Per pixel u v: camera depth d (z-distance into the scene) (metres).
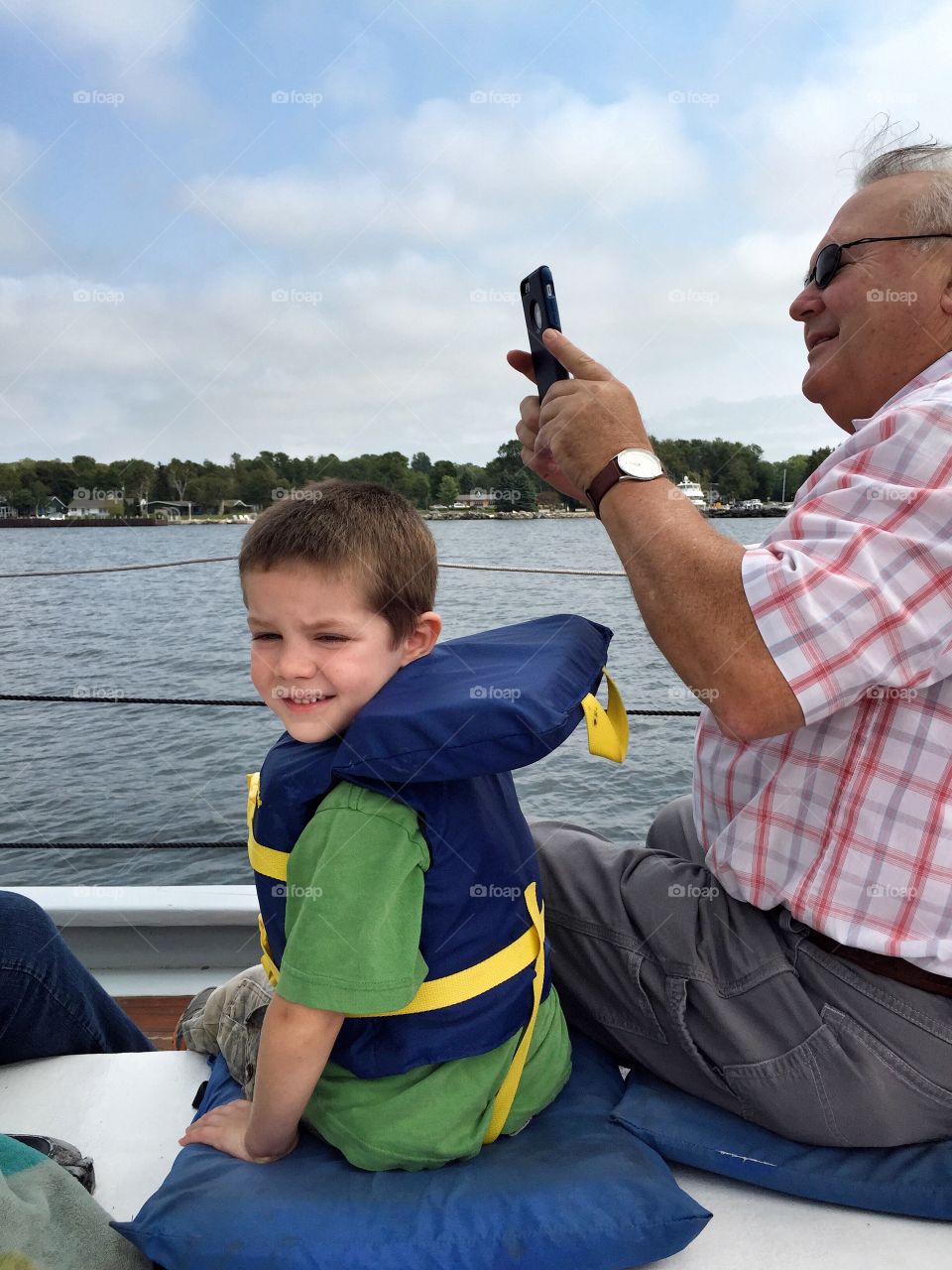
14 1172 0.84
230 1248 0.81
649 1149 0.97
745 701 0.86
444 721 0.81
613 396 0.98
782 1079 0.95
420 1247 0.80
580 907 1.11
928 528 0.84
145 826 8.34
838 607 0.84
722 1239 0.91
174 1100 1.16
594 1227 0.83
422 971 0.85
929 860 0.89
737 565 0.88
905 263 1.03
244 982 1.15
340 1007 0.79
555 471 1.14
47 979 1.19
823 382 1.13
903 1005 0.91
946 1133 0.95
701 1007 1.00
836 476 0.92
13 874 6.87
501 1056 0.93
